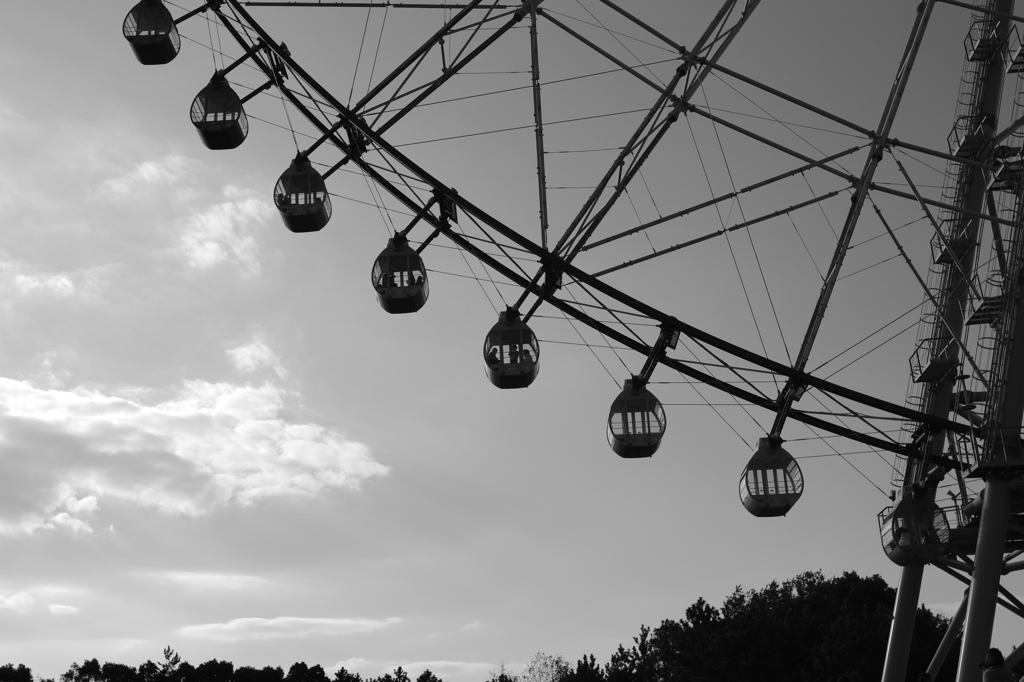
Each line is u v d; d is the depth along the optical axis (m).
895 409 28.38
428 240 27.80
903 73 28.20
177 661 88.12
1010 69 32.53
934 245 33.88
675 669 73.69
